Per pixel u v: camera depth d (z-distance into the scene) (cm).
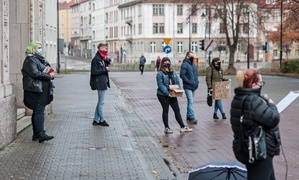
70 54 15275
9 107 1150
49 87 1188
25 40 1599
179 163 1043
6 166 941
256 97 630
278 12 6556
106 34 12450
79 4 14675
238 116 637
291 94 712
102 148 1150
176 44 9925
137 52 10306
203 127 1553
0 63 1113
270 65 6209
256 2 5975
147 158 1048
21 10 1593
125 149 1144
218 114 1891
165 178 877
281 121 1672
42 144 1168
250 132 627
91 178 868
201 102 2362
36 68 1161
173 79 1448
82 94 2773
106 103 2280
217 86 1673
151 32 9906
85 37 14200
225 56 9425
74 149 1127
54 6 5353
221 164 715
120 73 6275
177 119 1459
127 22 10712
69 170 923
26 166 945
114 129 1449
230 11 6034
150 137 1331
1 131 1090
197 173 711
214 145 1248
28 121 1477
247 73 641
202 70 5741
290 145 1238
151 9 9888
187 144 1264
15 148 1111
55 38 5441
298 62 5434
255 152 616
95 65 1488
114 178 871
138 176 888
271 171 641
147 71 7094
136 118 1733
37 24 1656
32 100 1177
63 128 1445
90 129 1436
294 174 945
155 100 2495
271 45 9919
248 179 641
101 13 12756
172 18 9900
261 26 6044
